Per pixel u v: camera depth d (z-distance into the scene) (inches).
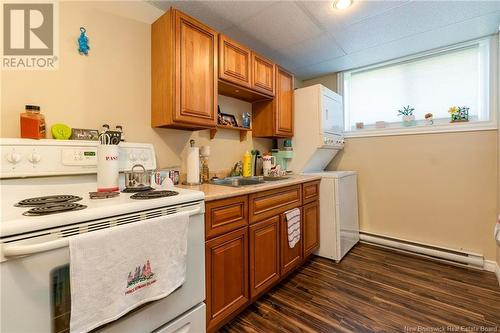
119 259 30.2
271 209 69.2
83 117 54.6
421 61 100.0
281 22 76.6
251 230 61.4
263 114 98.1
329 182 94.9
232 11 70.5
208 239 50.3
